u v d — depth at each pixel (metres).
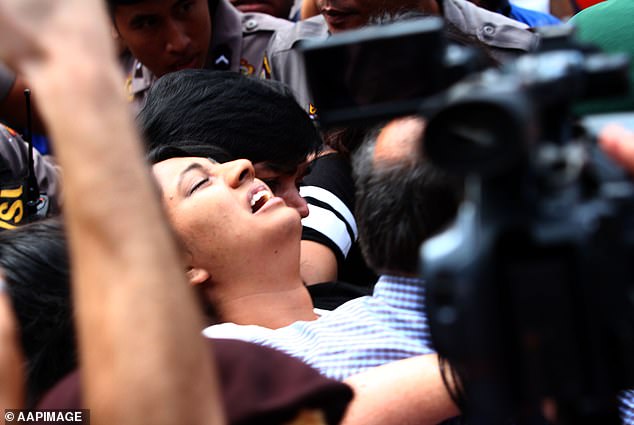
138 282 0.85
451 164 0.79
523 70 0.88
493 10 3.28
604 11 2.10
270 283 1.75
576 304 0.87
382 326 1.55
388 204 1.48
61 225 1.52
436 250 0.86
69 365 1.45
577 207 0.87
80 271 0.86
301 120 2.12
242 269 1.73
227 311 1.74
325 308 2.00
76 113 0.85
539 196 0.87
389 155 1.48
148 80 2.97
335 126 0.98
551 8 3.67
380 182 1.49
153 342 0.85
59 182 2.52
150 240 0.86
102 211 0.85
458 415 1.40
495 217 0.86
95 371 0.85
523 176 0.85
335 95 0.97
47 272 1.46
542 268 0.86
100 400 0.84
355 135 2.28
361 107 0.97
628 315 0.90
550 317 0.87
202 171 1.77
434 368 1.41
